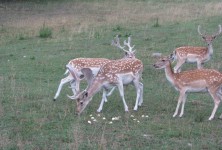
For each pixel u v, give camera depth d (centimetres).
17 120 1228
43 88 1586
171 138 1092
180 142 1066
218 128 1157
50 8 3794
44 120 1214
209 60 1897
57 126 1173
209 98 1444
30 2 4072
